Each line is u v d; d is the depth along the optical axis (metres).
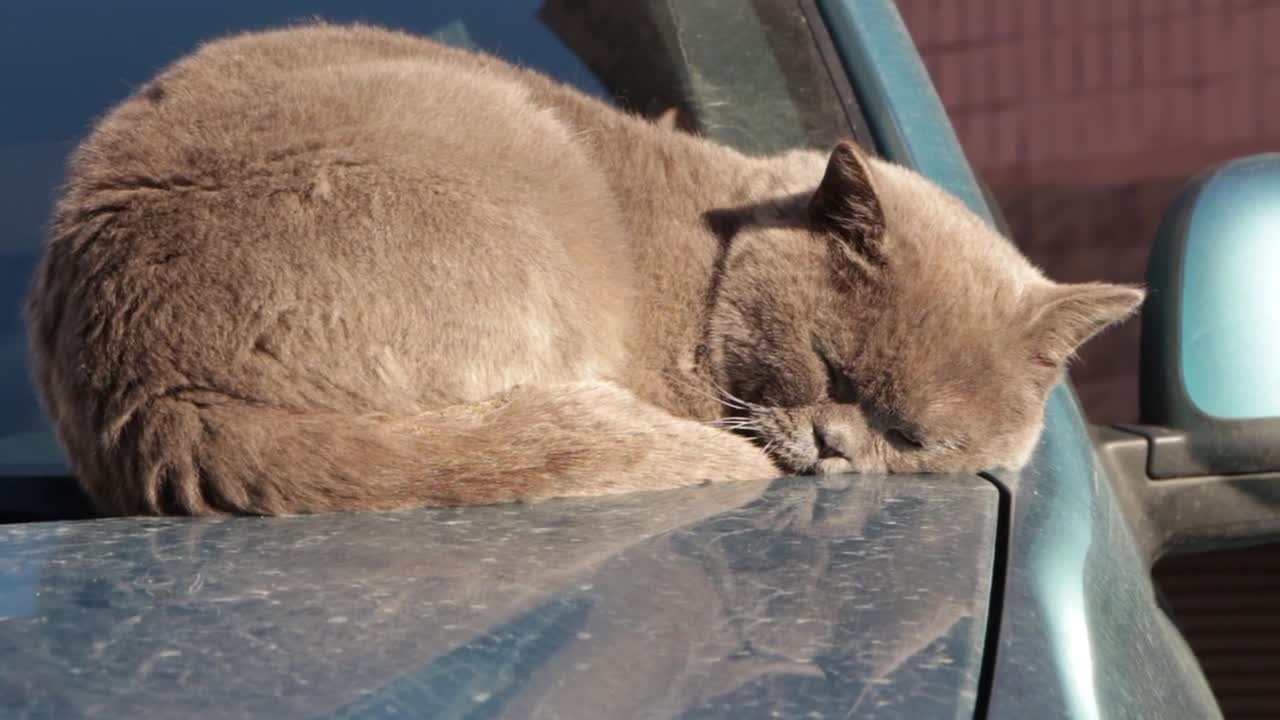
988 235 3.48
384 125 2.91
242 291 2.60
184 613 1.59
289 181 2.73
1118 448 2.79
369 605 1.61
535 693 1.40
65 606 1.61
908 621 1.59
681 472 2.61
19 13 3.27
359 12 3.58
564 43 3.63
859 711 1.39
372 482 2.45
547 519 2.07
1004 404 3.16
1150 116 10.49
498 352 2.88
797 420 3.28
